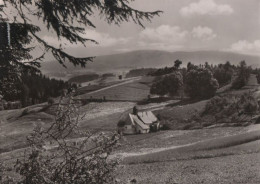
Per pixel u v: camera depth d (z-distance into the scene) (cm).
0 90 1045
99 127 10262
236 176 2370
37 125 917
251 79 14450
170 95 14838
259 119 8425
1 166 944
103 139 946
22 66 1032
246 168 2719
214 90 13062
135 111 10869
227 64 18525
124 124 10206
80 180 917
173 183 2311
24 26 1012
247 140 4903
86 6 995
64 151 941
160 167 3328
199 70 13625
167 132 8681
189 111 10712
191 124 9431
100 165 933
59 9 998
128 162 4044
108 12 1006
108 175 944
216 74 16738
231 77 16425
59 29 1009
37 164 880
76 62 1036
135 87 17962
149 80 19550
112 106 13950
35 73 1050
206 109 10206
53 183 876
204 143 5397
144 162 4012
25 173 873
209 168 2945
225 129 7962
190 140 7094
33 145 890
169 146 6575
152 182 2377
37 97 18712
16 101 15675
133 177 2634
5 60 983
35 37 1026
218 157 3772
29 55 1027
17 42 1026
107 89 17800
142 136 8344
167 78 14775
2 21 980
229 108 9569
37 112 13112
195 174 2689
